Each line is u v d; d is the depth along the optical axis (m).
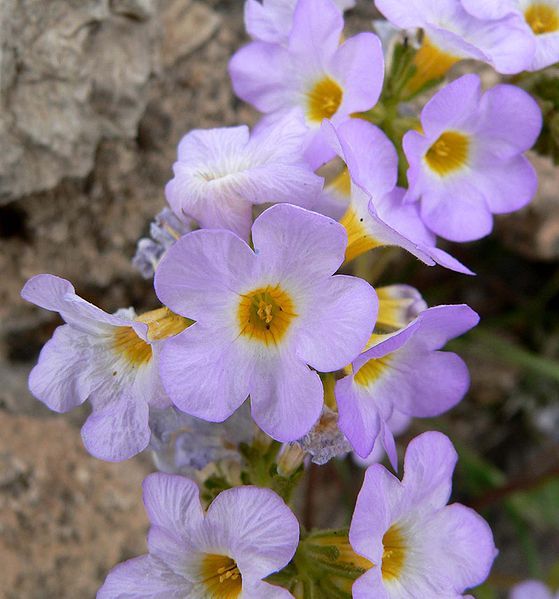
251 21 0.12
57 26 0.13
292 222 0.10
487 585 0.15
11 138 0.13
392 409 0.11
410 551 0.11
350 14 0.15
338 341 0.10
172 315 0.10
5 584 0.13
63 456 0.14
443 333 0.11
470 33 0.12
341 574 0.11
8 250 0.14
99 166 0.14
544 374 0.17
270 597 0.10
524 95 0.12
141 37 0.13
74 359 0.11
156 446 0.11
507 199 0.12
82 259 0.14
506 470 0.17
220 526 0.10
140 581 0.10
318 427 0.10
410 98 0.12
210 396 0.10
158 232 0.12
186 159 0.11
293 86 0.12
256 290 0.10
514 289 0.17
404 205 0.11
